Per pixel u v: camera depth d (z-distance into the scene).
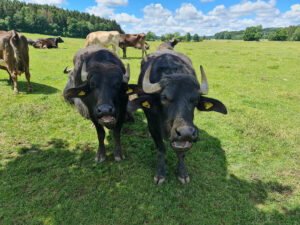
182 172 3.54
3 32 6.64
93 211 2.93
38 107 5.96
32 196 3.14
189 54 19.67
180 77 2.82
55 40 21.38
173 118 2.66
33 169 3.67
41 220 2.78
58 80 8.81
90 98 3.63
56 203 3.03
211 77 10.81
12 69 6.52
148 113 3.40
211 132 5.12
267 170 3.88
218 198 3.21
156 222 2.81
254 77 10.84
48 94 6.96
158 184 3.45
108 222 2.79
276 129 5.21
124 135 4.95
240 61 15.86
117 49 15.76
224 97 7.70
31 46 21.41
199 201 3.16
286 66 13.70
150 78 3.63
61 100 6.55
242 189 3.39
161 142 3.59
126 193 3.25
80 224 2.74
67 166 3.82
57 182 3.41
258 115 6.07
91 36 14.93
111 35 15.05
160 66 3.73
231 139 4.83
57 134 4.85
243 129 5.22
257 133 5.04
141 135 4.96
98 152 4.03
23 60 6.45
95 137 4.82
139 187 3.38
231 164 4.02
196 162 4.02
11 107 5.77
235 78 10.58
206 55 19.31
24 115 5.44
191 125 2.52
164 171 3.55
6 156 3.98
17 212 2.86
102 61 3.95
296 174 3.79
